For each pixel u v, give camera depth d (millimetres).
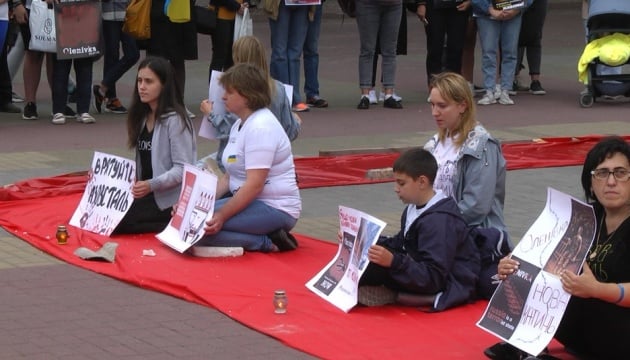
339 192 11250
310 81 16797
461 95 7688
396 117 15914
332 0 30875
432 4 16969
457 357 6414
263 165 8586
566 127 14977
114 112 16062
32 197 10578
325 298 7492
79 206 9688
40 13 14453
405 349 6539
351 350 6504
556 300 5992
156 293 7727
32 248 8945
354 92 18469
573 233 6008
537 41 17953
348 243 7504
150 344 6652
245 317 7105
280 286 7816
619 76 16719
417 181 7309
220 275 8047
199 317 7188
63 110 14961
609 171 5980
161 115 9258
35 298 7562
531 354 6004
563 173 12219
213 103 9680
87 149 13117
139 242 9062
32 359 6375
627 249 6020
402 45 17469
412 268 7148
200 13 15219
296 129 9766
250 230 8680
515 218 10133
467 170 7707
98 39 14695
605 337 6102
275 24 16047
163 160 9312
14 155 12719
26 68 15078
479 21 16859
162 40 14898
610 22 16422
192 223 8680
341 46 24969
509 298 6273
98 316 7188
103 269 8242
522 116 15945
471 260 7441
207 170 9188
